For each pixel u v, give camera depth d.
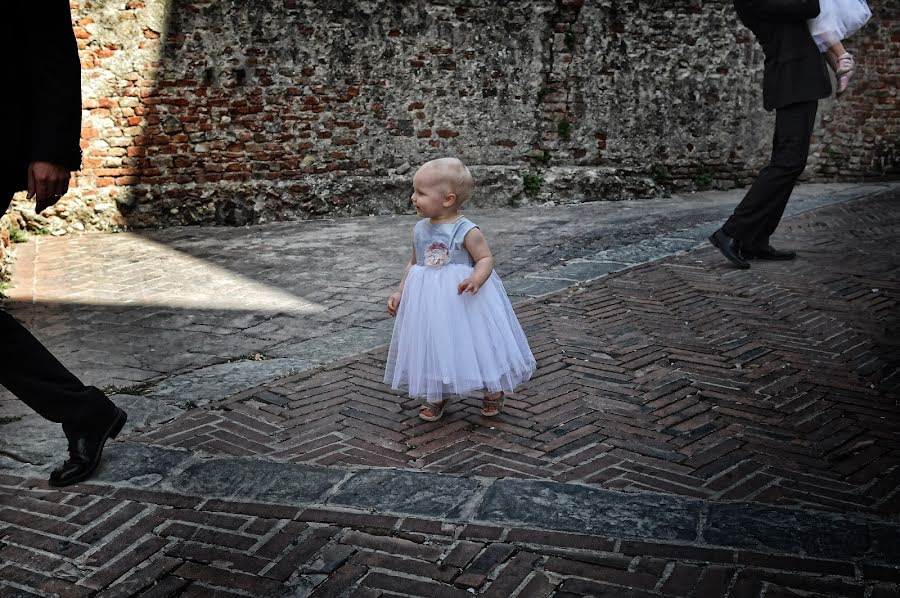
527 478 3.02
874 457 3.14
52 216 8.34
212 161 8.83
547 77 9.75
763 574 2.37
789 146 5.88
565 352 4.42
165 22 8.42
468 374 3.43
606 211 9.13
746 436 3.35
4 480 3.09
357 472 3.09
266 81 8.85
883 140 10.98
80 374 4.34
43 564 2.55
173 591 2.40
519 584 2.38
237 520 2.78
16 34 2.63
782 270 6.08
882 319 4.89
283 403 3.84
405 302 3.54
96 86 8.34
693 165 10.49
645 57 10.01
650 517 2.71
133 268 6.82
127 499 2.94
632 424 3.50
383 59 9.20
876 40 10.73
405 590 2.37
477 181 9.56
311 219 9.07
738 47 10.34
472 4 9.35
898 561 2.42
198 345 4.81
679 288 5.66
